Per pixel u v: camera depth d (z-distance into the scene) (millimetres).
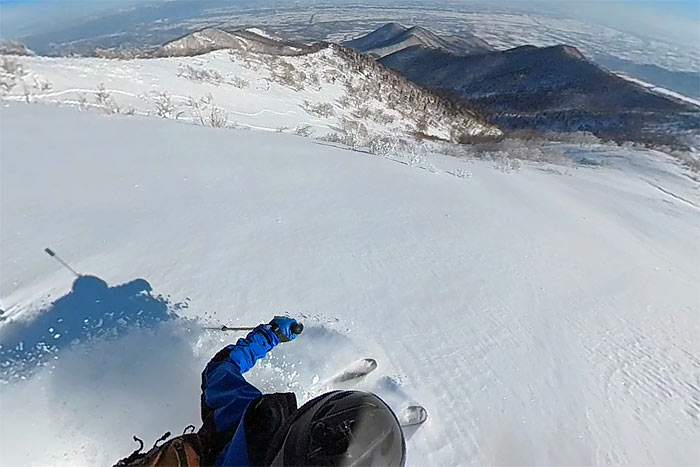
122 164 9406
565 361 5117
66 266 5219
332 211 8383
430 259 7059
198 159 10398
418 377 4215
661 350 6004
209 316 4555
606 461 3756
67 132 11141
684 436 4273
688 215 19047
